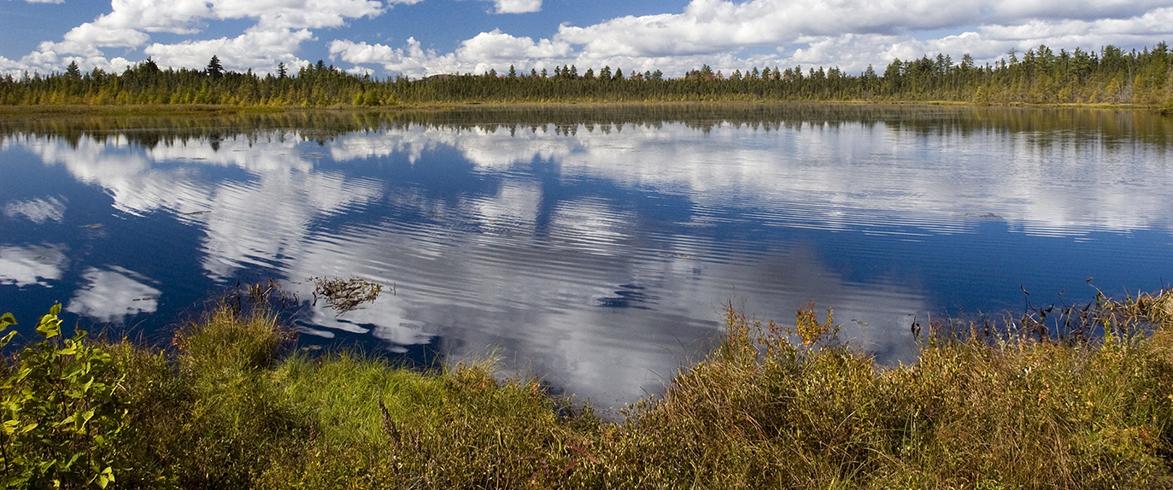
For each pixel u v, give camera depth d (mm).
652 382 7488
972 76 135750
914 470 3822
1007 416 4258
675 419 4730
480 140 40156
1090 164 26312
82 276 11797
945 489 3680
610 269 12023
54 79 112875
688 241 14094
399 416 6055
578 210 17578
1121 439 3885
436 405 6008
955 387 4773
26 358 3369
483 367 7082
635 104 140250
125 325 9430
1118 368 4957
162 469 4020
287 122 62406
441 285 11141
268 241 14242
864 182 22234
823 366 5172
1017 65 130500
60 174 24547
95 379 3770
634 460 4059
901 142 37812
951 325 9164
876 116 73625
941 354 5988
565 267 12164
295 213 17250
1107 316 9102
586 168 26281
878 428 4270
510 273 11797
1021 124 52688
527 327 9266
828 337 8289
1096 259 12500
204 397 5812
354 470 4145
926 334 8812
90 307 10188
